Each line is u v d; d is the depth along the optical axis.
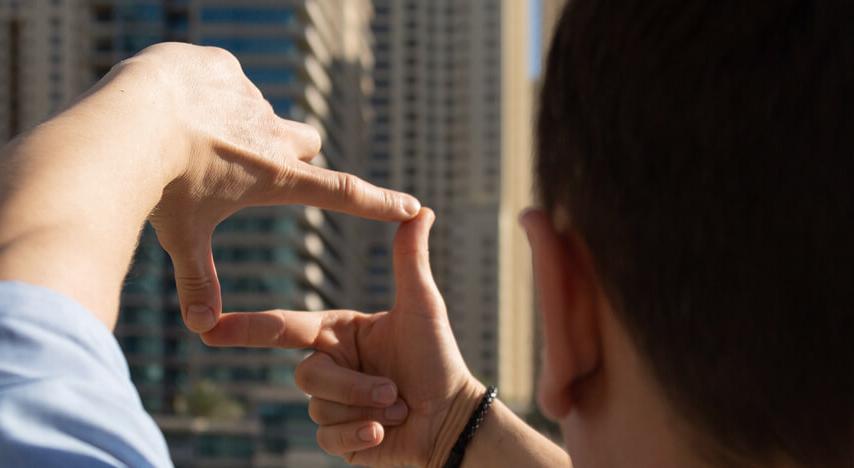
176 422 26.73
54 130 0.46
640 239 0.38
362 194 0.80
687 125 0.37
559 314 0.43
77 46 33.72
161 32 33.69
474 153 44.03
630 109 0.39
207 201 0.68
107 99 0.51
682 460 0.40
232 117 0.68
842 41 0.35
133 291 30.81
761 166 0.36
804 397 0.36
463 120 44.34
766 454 0.38
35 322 0.36
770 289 0.36
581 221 0.41
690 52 0.37
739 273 0.36
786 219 0.36
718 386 0.37
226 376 31.22
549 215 0.44
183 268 0.72
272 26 31.42
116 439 0.36
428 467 0.90
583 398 0.45
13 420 0.34
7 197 0.40
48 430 0.34
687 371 0.38
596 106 0.40
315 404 0.91
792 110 0.36
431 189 43.81
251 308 29.98
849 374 0.35
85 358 0.36
